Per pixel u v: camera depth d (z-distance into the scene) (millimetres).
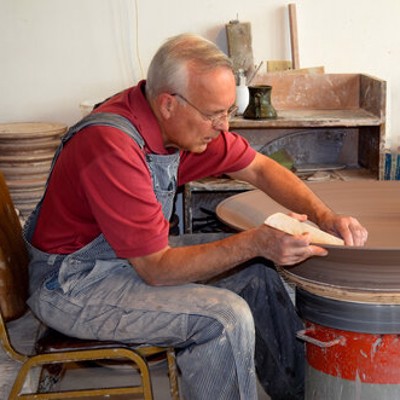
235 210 1926
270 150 3314
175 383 1695
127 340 1648
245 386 1589
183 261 1590
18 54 3305
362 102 3172
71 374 2453
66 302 1687
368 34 3279
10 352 1659
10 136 2947
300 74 3186
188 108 1596
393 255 1462
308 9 3242
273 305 2010
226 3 3240
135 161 1600
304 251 1497
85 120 1670
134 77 3338
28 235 1840
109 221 1583
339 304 1663
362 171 3172
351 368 1718
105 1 3238
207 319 1576
